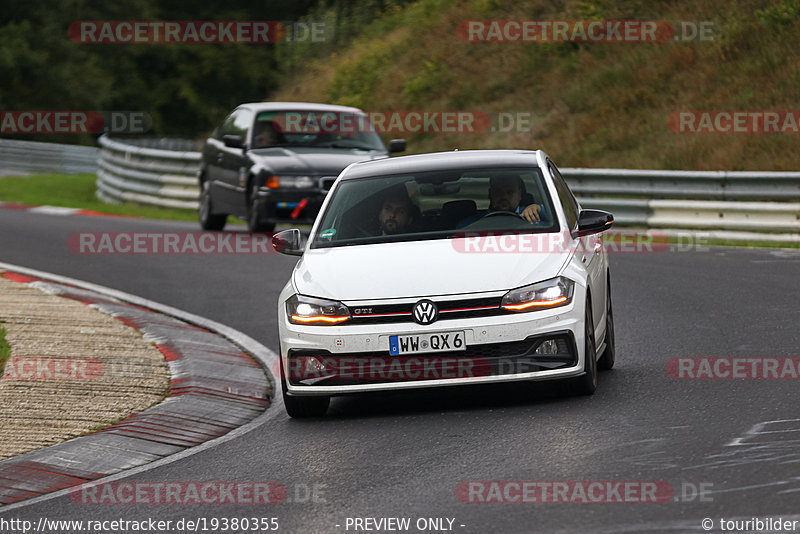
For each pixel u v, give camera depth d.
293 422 28.53
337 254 29.27
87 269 56.84
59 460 25.19
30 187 113.44
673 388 28.27
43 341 37.28
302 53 147.75
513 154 32.69
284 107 69.00
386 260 28.28
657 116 89.81
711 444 22.59
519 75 107.06
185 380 32.72
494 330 26.55
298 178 63.47
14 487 23.52
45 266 57.78
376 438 25.61
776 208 61.78
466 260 27.86
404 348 26.72
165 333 39.53
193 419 29.02
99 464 25.09
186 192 88.62
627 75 97.44
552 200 30.33
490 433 24.95
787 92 85.19
